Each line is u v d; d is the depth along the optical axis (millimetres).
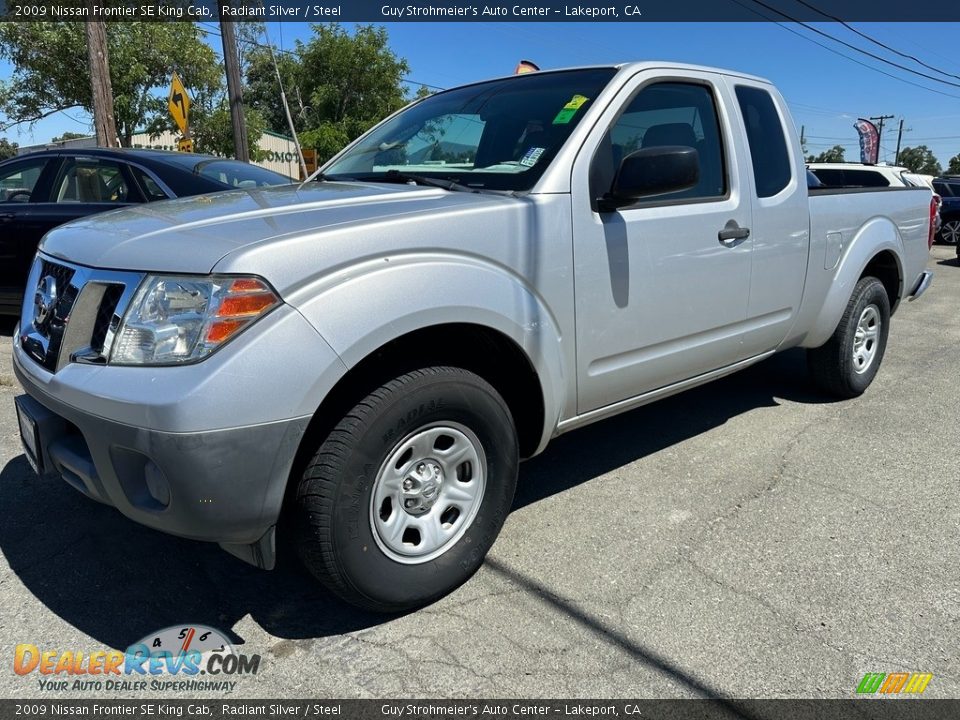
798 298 3994
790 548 2939
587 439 4133
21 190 6117
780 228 3730
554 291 2707
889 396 4945
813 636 2395
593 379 2947
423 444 2426
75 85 16281
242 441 1999
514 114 3178
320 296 2111
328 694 2152
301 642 2381
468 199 2609
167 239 2230
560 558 2869
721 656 2301
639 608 2543
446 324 2395
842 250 4289
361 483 2246
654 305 3092
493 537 2707
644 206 3059
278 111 35938
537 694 2146
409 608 2520
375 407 2238
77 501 3309
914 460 3828
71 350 2234
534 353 2646
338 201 2557
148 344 2059
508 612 2527
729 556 2879
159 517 2090
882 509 3275
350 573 2285
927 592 2633
